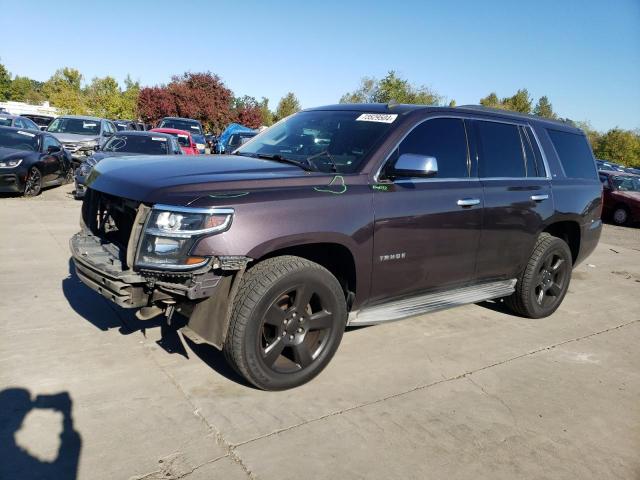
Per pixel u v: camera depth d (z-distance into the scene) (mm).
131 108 44656
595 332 5051
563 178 5250
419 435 2998
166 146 11305
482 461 2816
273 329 3275
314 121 4379
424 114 4066
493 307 5578
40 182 11242
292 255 3387
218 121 40906
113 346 3797
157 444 2717
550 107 64062
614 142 54156
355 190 3502
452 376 3787
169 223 2881
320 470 2619
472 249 4301
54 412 2918
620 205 16203
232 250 2922
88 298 4738
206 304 3062
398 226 3684
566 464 2859
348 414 3150
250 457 2672
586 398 3637
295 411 3135
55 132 15375
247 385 3383
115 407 3018
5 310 4336
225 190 3045
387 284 3775
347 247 3418
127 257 2998
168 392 3227
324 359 3480
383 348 4195
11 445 2615
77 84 64875
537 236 4914
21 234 7141
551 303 5285
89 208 3816
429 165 3506
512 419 3270
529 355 4309
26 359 3504
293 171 3484
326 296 3381
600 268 8383
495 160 4578
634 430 3266
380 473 2639
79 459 2553
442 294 4332
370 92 36688
